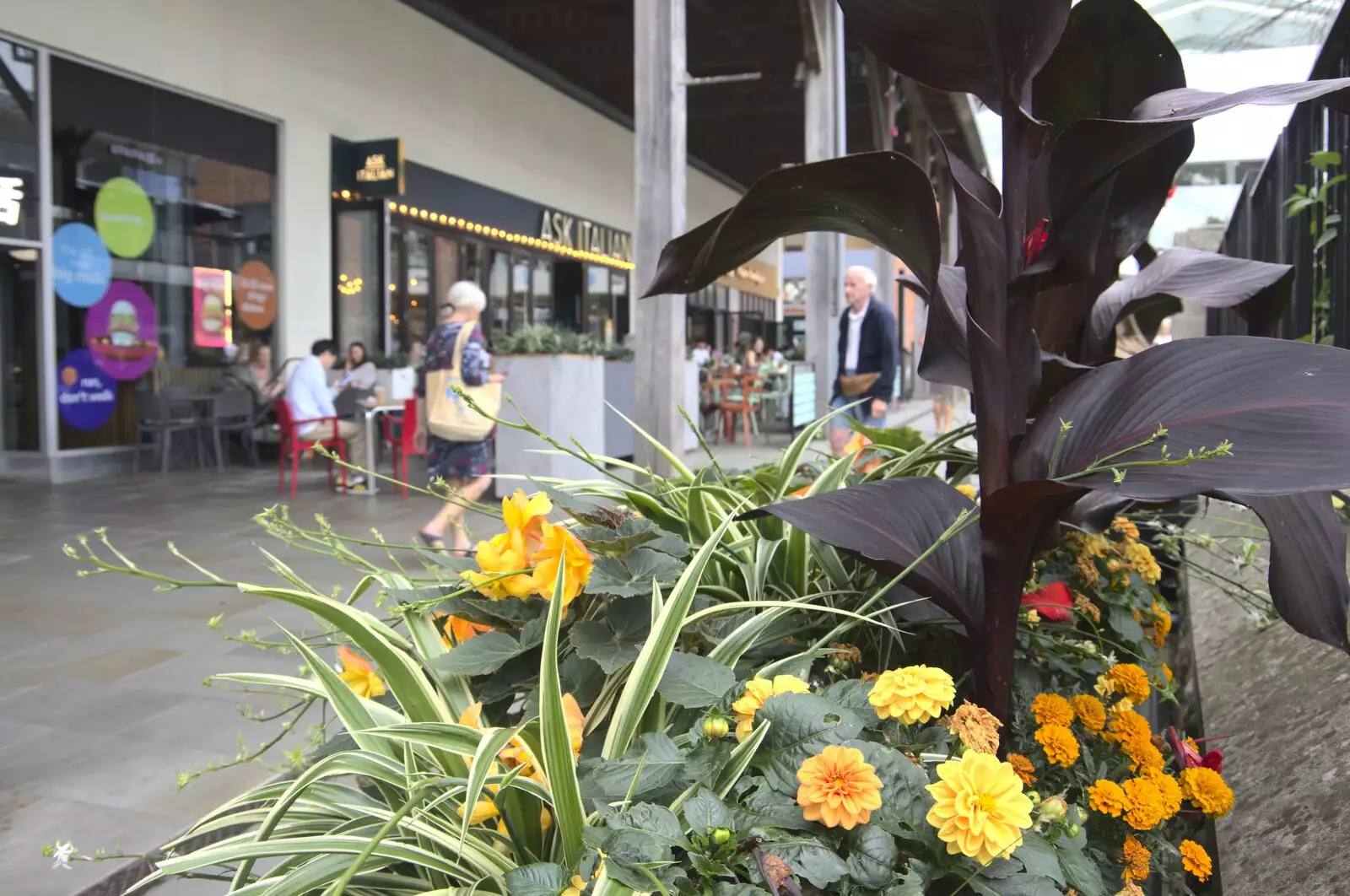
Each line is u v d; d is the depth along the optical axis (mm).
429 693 1177
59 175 8812
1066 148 1084
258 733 2912
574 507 1306
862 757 913
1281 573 1118
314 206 11594
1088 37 1333
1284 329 3424
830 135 9469
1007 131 1177
